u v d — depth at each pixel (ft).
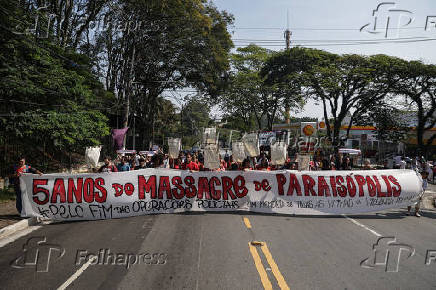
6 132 43.73
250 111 131.34
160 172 33.12
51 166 53.26
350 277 17.29
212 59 111.24
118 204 31.58
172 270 17.84
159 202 32.96
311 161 58.23
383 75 107.55
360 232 26.91
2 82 42.98
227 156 63.72
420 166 73.10
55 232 25.98
